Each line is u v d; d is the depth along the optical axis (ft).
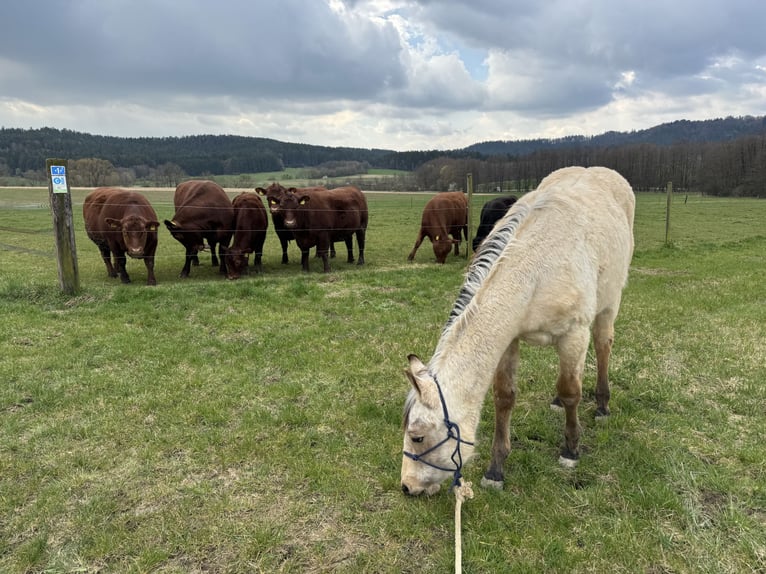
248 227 35.32
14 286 25.73
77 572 8.98
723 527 9.96
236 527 10.10
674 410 15.12
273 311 24.94
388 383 17.02
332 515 10.53
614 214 13.12
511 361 11.16
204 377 17.11
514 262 10.31
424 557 9.39
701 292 29.27
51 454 12.51
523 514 10.47
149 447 12.93
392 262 42.55
